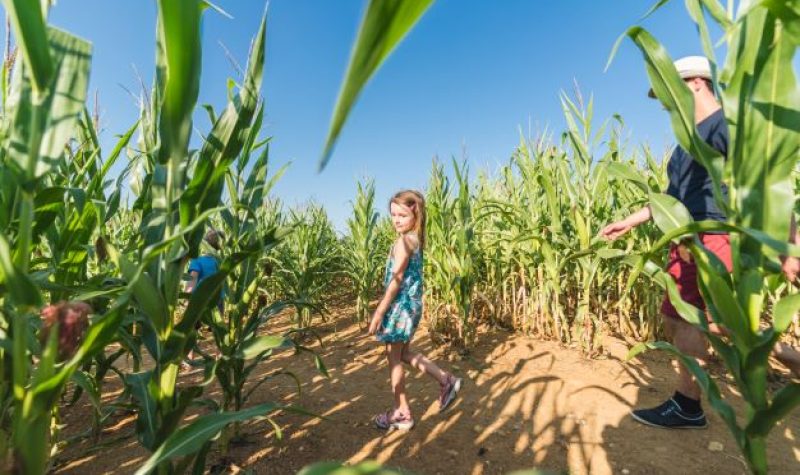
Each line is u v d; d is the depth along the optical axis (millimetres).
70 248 1484
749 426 1004
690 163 2219
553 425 2369
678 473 1903
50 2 806
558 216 3480
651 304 3641
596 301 3922
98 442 2102
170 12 519
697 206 2180
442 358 3650
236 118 1146
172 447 909
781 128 918
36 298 728
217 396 2920
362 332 4758
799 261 1441
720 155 1021
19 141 783
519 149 4074
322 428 2406
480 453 2121
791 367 1833
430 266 4480
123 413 2533
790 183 931
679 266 2225
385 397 2881
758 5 731
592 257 3336
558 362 3330
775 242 731
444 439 2271
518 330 4297
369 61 211
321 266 5301
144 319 1226
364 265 5164
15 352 729
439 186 4180
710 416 2412
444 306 4395
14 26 639
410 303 2475
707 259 1078
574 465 1989
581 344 3469
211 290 1148
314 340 4496
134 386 1214
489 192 4812
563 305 4188
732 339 1033
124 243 2953
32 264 1502
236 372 2117
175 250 1107
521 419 2461
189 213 1138
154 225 1177
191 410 2646
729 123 1000
